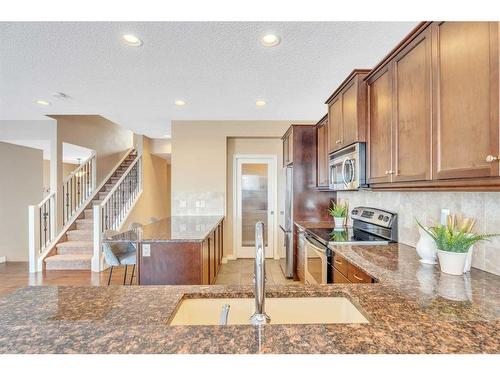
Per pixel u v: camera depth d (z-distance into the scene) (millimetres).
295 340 774
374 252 2027
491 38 1074
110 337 793
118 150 7141
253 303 1250
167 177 9328
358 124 2236
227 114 4512
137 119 4871
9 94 3459
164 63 2631
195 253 2600
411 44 1608
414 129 1584
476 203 1579
